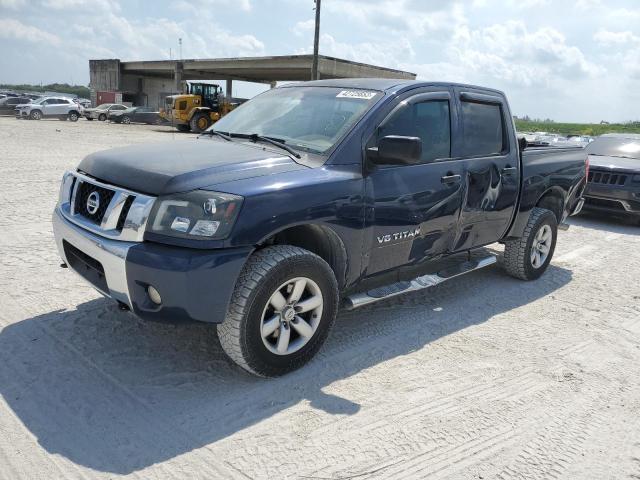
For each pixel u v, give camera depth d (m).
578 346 4.29
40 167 12.05
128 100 66.62
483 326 4.57
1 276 4.88
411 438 2.94
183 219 2.96
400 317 4.64
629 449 2.98
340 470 2.64
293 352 3.44
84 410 2.99
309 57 41.09
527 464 2.79
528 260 5.67
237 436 2.85
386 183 3.82
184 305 2.94
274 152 3.64
